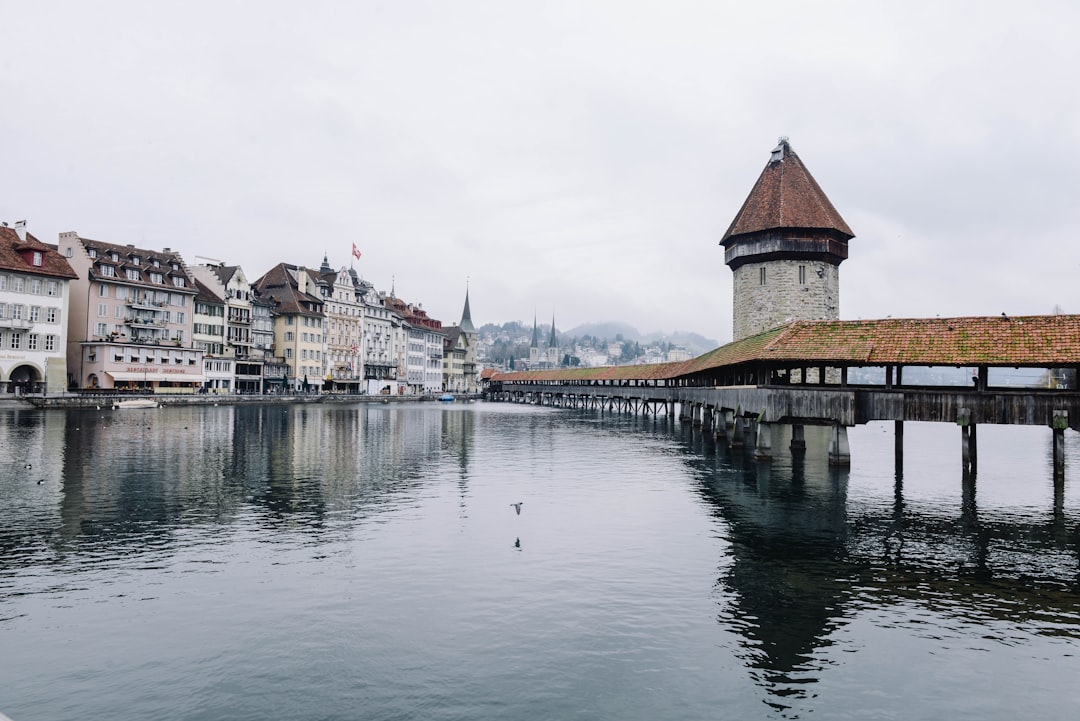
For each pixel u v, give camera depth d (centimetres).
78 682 1045
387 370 13938
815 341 3130
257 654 1145
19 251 6919
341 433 5181
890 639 1250
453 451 4147
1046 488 2942
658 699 1018
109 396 6994
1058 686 1080
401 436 5109
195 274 10106
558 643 1205
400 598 1414
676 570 1638
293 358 11094
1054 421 2659
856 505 2473
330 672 1083
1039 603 1446
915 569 1678
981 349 2755
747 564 1702
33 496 2411
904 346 2920
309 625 1267
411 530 1992
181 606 1354
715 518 2227
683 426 6469
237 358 10069
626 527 2078
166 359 8719
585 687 1048
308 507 2308
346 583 1502
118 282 8156
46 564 1614
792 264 6097
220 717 949
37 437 4175
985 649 1213
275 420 6262
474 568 1625
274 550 1758
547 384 12700
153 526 1998
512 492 2669
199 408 7644
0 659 1119
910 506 2470
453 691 1029
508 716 962
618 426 6581
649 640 1226
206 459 3419
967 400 2789
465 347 19012
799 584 1552
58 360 7181
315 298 11569
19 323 6769
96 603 1365
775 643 1223
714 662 1142
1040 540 1981
